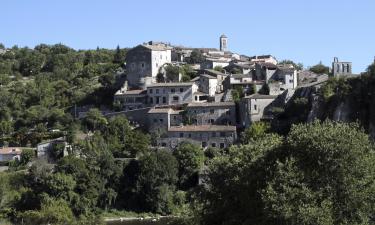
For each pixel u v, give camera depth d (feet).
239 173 334.03
